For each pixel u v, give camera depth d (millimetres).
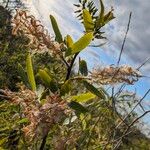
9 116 643
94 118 663
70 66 425
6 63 1313
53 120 319
